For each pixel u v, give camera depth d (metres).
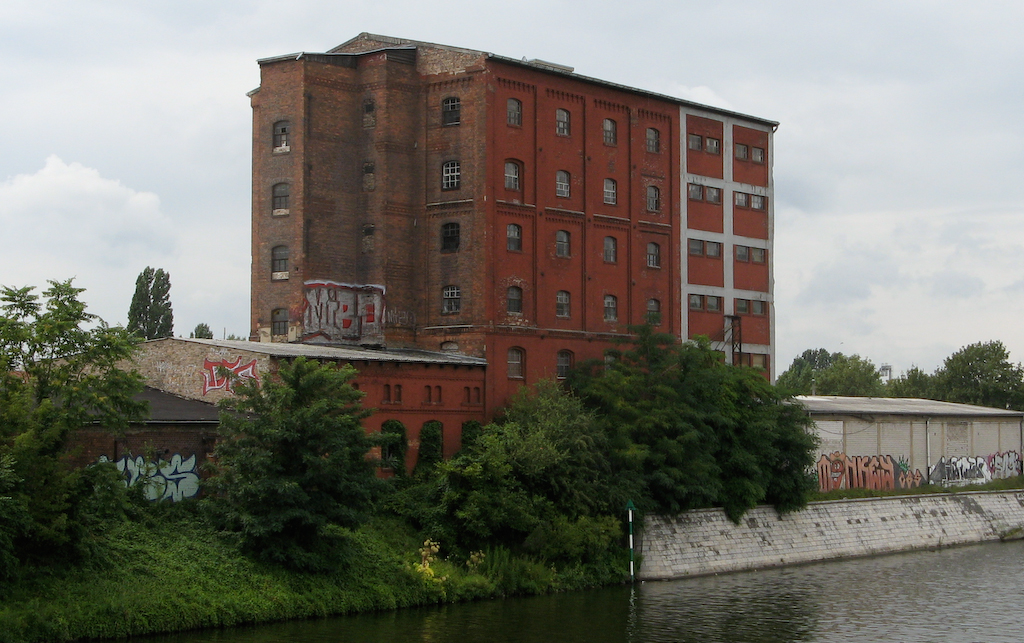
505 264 62.62
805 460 64.75
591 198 67.00
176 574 40.72
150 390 54.94
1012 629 45.25
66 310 40.41
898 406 87.25
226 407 44.47
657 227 70.88
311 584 43.66
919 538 71.75
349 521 43.75
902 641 43.09
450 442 58.41
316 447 43.88
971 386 118.06
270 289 63.94
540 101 64.81
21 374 40.62
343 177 64.00
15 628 34.56
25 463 36.78
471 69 62.78
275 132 64.12
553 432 54.19
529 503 51.25
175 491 46.19
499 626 43.31
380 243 63.09
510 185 63.41
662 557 56.28
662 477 56.91
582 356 65.62
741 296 76.75
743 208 77.31
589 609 47.41
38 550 37.88
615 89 68.56
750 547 61.16
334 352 55.72
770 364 78.75
